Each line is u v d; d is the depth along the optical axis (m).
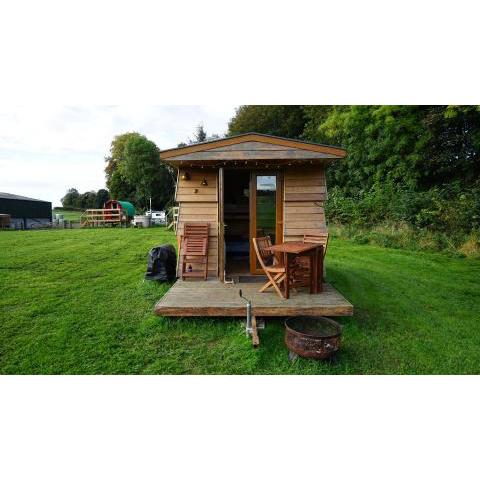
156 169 36.59
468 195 13.80
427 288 7.73
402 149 17.27
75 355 4.57
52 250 12.03
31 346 4.76
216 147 6.36
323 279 6.90
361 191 18.62
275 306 5.26
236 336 5.05
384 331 5.48
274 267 6.23
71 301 6.50
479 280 8.48
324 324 4.75
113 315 5.83
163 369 4.29
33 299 6.59
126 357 4.55
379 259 10.91
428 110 16.33
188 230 7.28
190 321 5.45
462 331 5.52
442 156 16.16
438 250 12.45
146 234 17.52
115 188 38.75
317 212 7.06
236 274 7.65
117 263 9.92
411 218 14.84
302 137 26.23
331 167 22.52
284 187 7.12
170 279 7.73
